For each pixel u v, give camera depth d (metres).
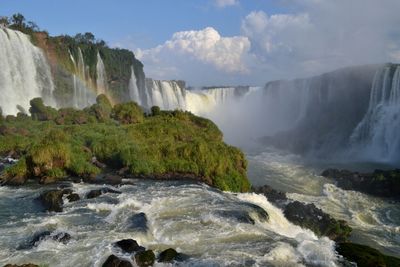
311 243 17.30
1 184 26.48
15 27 68.31
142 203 22.30
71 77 72.50
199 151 31.27
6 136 35.41
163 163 30.89
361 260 15.77
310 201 33.28
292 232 21.52
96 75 82.12
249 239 17.83
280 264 15.45
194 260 15.54
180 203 22.81
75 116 43.97
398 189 34.25
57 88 69.44
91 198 23.39
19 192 24.80
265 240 17.72
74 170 28.47
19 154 32.59
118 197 23.69
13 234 17.97
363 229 27.42
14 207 21.88
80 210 21.25
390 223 28.64
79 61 78.44
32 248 16.42
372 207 32.00
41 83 65.31
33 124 41.31
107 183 27.25
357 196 34.59
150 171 29.95
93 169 29.00
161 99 88.75
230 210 21.48
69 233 17.73
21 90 59.94
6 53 57.34
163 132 38.50
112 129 37.81
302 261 15.82
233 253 16.28
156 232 18.48
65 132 36.06
